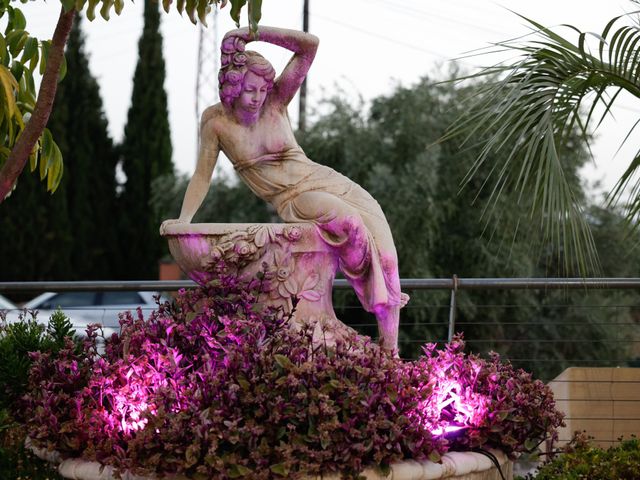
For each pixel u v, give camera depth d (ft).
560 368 39.14
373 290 15.21
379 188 43.37
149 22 75.61
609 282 19.60
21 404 15.56
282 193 15.72
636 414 20.33
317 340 14.79
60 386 14.34
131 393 13.39
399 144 45.60
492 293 41.70
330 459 12.51
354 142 46.11
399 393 13.23
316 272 15.34
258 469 12.21
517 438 14.40
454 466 13.37
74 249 74.23
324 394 12.63
